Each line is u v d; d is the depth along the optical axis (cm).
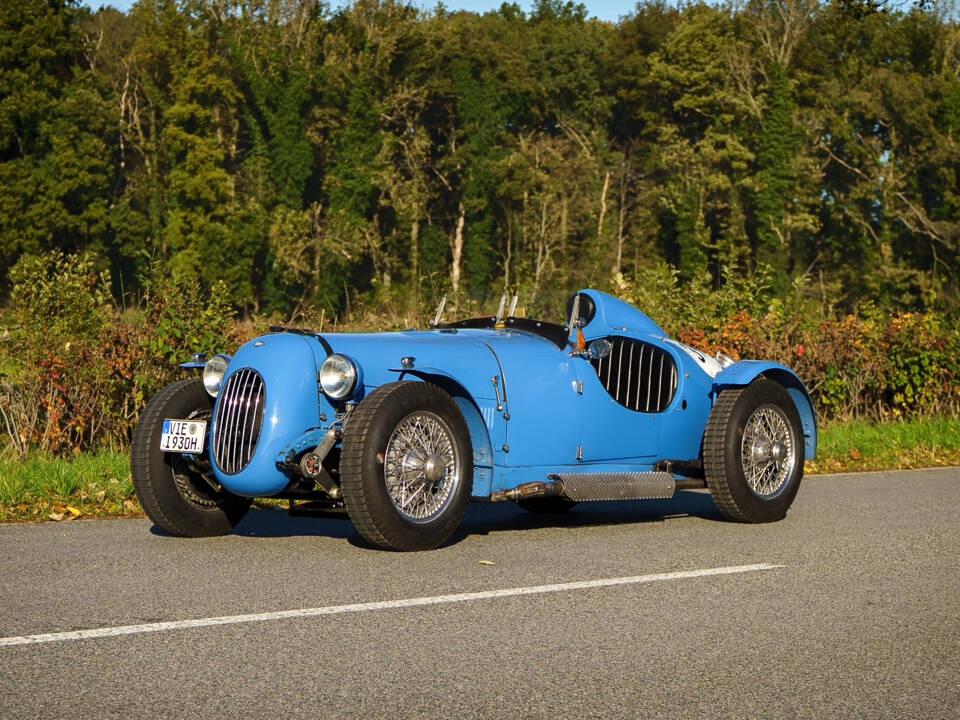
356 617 479
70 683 386
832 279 7744
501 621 477
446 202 8606
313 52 7975
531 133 8794
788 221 7688
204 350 1025
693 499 913
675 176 7994
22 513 771
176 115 7175
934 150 7419
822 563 619
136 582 543
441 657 423
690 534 714
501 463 682
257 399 624
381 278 8056
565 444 706
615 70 8975
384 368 642
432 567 586
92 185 6581
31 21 6500
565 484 686
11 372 991
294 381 623
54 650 425
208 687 384
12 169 6250
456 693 382
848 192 7812
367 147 8075
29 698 370
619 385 738
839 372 1436
